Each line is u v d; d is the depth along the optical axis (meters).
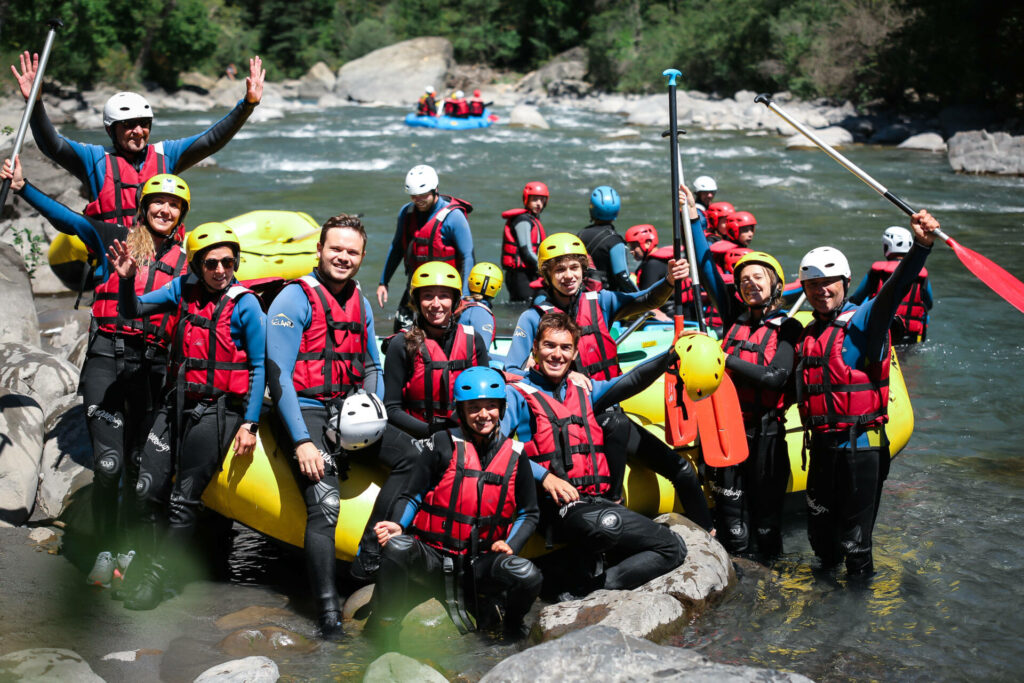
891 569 4.16
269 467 4.02
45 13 30.67
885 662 3.46
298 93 42.81
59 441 4.76
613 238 6.52
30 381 5.04
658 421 4.95
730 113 27.50
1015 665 3.44
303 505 4.00
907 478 5.12
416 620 3.68
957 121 23.22
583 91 40.09
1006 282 3.80
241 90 38.53
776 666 3.43
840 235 11.57
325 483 3.86
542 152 20.55
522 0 47.81
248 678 3.23
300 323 3.90
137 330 4.17
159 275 4.20
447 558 3.69
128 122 4.59
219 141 4.83
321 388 3.94
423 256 6.07
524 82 44.12
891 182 16.27
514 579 3.62
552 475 3.93
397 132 25.42
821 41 28.64
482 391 3.61
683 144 22.09
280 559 4.35
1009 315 8.24
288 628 3.70
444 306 3.97
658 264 6.99
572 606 3.69
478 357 4.09
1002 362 7.02
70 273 5.47
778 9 32.25
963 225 12.38
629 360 5.62
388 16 49.59
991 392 6.42
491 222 12.28
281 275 6.54
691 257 4.65
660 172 17.38
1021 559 4.23
